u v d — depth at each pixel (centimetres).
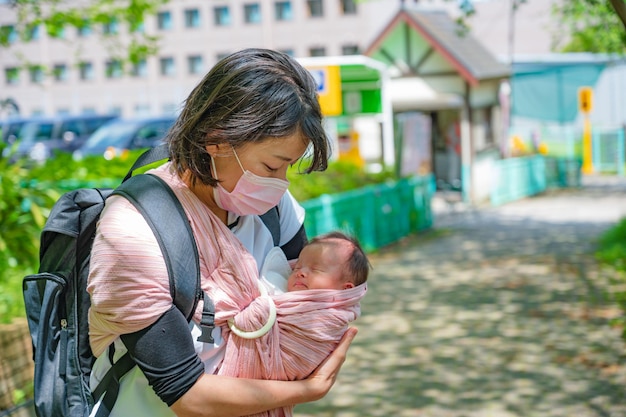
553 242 1170
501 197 1772
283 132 176
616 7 518
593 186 2091
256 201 187
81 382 193
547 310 751
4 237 678
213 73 182
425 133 1575
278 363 190
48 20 855
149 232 176
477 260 1041
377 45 1755
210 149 181
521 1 1131
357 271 206
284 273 207
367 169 1416
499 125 1900
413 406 513
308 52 3391
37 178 873
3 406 393
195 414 177
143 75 3566
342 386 556
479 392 536
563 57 2538
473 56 1788
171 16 3512
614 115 2725
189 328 181
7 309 498
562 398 519
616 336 654
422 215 1358
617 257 974
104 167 1072
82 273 195
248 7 3450
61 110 3634
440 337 673
